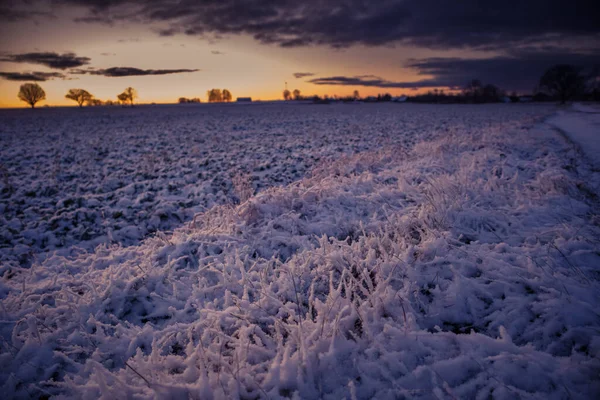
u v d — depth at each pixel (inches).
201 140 786.8
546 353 85.8
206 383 84.8
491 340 90.4
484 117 1339.8
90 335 112.7
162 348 107.0
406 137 714.8
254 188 329.4
